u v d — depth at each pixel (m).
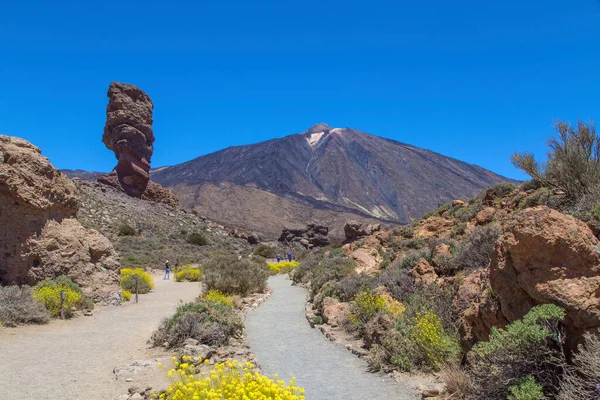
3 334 11.53
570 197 12.35
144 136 88.44
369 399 7.20
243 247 77.94
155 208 84.00
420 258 14.82
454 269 13.13
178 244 65.25
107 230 60.56
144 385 7.39
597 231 7.02
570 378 5.23
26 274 15.44
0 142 15.60
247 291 21.39
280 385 5.37
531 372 5.74
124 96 87.31
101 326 13.16
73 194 17.77
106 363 9.02
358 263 21.81
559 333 5.69
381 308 11.59
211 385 5.38
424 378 7.93
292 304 19.12
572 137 12.45
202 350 9.42
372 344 9.91
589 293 5.64
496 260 6.85
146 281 24.89
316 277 21.42
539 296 6.00
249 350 10.38
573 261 5.90
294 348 10.92
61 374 8.27
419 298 10.98
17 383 7.73
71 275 16.53
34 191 15.73
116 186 84.06
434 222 23.11
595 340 5.24
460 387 6.78
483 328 7.45
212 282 20.66
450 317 9.39
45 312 13.50
